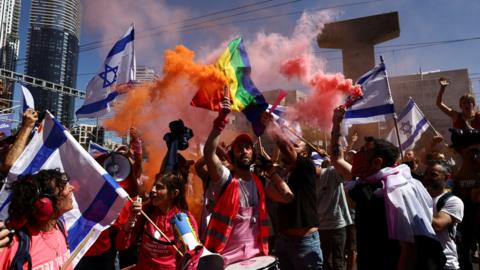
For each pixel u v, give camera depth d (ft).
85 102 21.47
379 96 19.70
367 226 8.77
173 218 9.18
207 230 10.27
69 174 10.73
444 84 20.72
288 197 10.96
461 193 13.25
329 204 17.15
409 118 26.00
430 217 8.65
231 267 9.29
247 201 10.61
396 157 9.10
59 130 11.05
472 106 18.86
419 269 7.91
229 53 13.58
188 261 8.09
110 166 14.48
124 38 20.88
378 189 8.78
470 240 12.91
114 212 10.12
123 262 16.49
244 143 11.10
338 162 11.27
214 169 10.27
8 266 6.91
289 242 12.19
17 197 7.35
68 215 10.27
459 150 13.64
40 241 7.52
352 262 18.98
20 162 10.50
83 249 9.61
